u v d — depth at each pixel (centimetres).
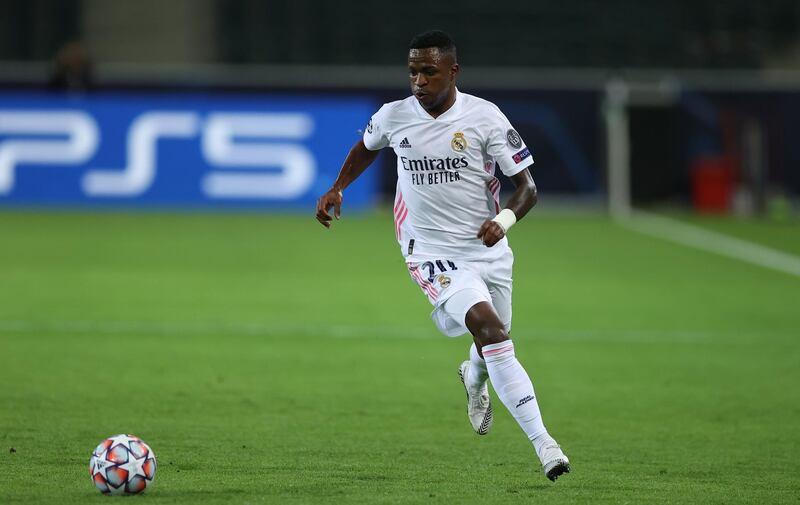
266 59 9562
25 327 3850
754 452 2367
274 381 3091
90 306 4297
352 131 7550
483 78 8306
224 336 3772
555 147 7794
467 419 2673
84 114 7450
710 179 7869
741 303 4609
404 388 3033
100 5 9450
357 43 9700
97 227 6719
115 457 1866
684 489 2025
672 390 3064
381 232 6775
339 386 3042
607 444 2442
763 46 9819
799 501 1945
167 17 9488
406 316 4206
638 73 8344
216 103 7475
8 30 9431
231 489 1945
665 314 4338
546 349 3656
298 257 5759
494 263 2164
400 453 2305
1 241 6081
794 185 7794
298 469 2131
